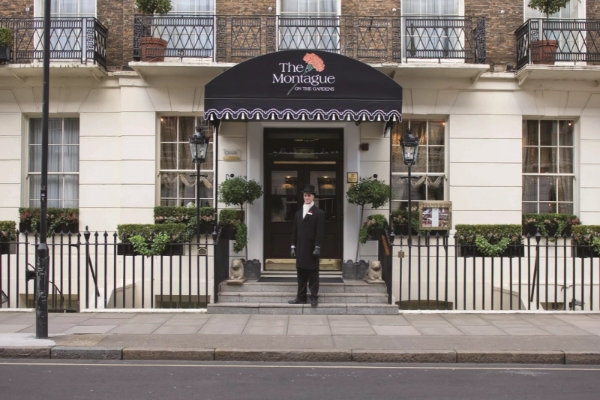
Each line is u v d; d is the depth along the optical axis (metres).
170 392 6.00
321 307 9.98
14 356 7.53
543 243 12.08
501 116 12.08
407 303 11.91
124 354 7.50
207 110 9.93
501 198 12.02
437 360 7.46
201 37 12.20
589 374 6.91
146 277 11.94
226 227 11.27
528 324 9.27
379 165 12.01
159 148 12.26
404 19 12.00
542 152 12.48
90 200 12.05
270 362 7.43
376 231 11.33
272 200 12.53
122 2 12.30
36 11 12.34
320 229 9.87
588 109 12.18
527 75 11.71
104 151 12.10
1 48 11.59
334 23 12.25
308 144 12.52
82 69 11.60
